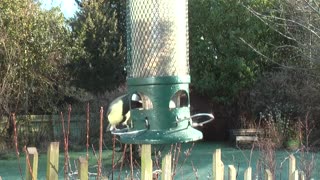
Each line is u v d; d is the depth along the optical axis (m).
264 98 17.33
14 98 16.20
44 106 17.39
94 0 20.77
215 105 18.86
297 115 16.34
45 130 16.23
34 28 17.17
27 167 2.88
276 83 17.11
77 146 15.39
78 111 16.77
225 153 14.49
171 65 3.56
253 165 11.52
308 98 16.12
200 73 18.69
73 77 18.80
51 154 2.89
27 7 17.02
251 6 18.00
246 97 17.98
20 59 16.36
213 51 18.62
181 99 3.43
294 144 14.42
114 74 19.83
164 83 3.34
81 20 20.30
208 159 12.79
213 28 18.66
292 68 14.96
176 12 3.63
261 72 18.23
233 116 18.48
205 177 9.92
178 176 9.53
